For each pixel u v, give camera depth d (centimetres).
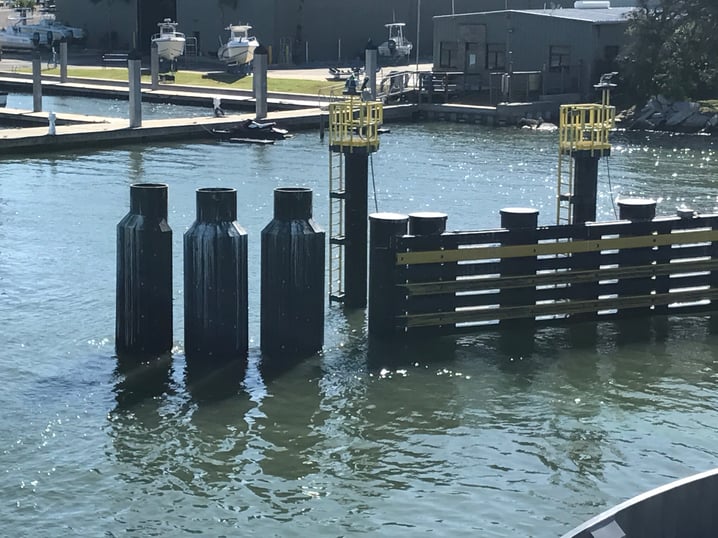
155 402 1730
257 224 3066
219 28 9306
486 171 4144
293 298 1906
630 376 1873
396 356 1948
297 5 9081
